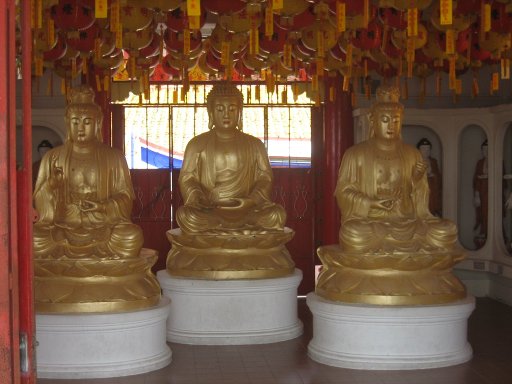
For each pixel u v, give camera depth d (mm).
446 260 8484
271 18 8391
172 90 14727
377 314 8117
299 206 14492
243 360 8750
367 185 9242
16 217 3391
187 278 9750
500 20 9516
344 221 9141
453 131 13367
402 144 9484
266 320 9727
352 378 7879
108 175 9227
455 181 13461
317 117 14508
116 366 7992
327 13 9359
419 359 8164
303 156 14656
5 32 3262
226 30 9992
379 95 9500
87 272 8148
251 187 10664
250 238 9773
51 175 8883
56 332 7898
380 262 8367
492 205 12812
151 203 14539
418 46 10297
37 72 10031
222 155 10594
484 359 8609
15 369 3350
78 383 7734
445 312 8203
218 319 9641
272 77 12961
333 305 8344
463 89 13867
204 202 10359
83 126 9141
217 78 14688
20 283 3475
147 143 14680
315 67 12664
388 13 9719
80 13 9305
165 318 8609
